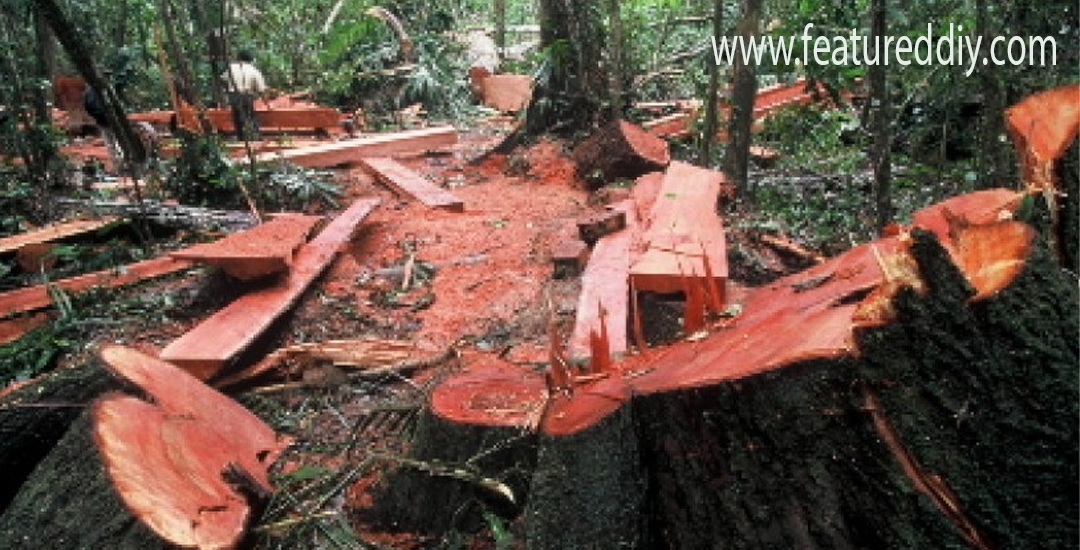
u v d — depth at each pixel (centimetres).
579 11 873
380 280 550
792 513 208
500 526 268
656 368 246
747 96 617
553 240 596
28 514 250
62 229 637
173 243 639
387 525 307
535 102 901
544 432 239
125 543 227
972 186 551
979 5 425
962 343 193
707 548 221
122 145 629
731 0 775
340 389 420
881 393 196
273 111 1009
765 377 207
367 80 1253
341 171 841
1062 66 432
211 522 230
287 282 502
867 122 765
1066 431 188
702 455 221
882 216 472
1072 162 261
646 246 466
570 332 447
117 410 252
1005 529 190
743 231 571
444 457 284
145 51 1183
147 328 490
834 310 220
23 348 462
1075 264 262
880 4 436
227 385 415
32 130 745
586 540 227
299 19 1352
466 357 433
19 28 812
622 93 900
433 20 1409
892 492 195
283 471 344
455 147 997
